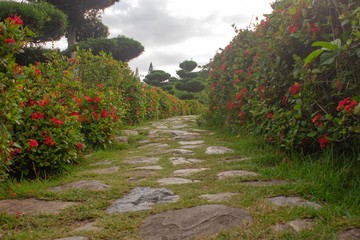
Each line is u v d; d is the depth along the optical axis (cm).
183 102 2238
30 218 238
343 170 274
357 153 297
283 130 378
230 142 589
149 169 409
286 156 370
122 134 769
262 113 432
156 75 4031
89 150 575
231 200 246
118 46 1748
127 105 987
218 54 879
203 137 700
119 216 237
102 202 272
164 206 246
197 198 264
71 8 1819
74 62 865
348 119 270
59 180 367
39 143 403
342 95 308
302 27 347
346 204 226
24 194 297
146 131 868
